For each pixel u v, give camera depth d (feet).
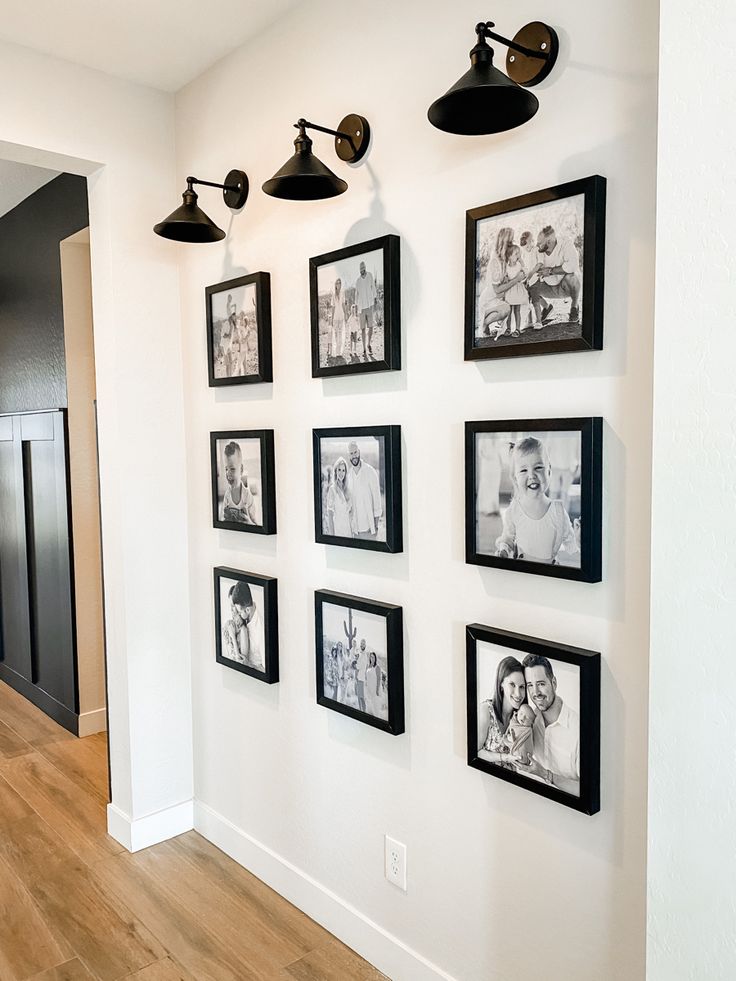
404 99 5.84
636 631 4.62
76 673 11.75
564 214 4.75
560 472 4.83
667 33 3.51
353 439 6.32
